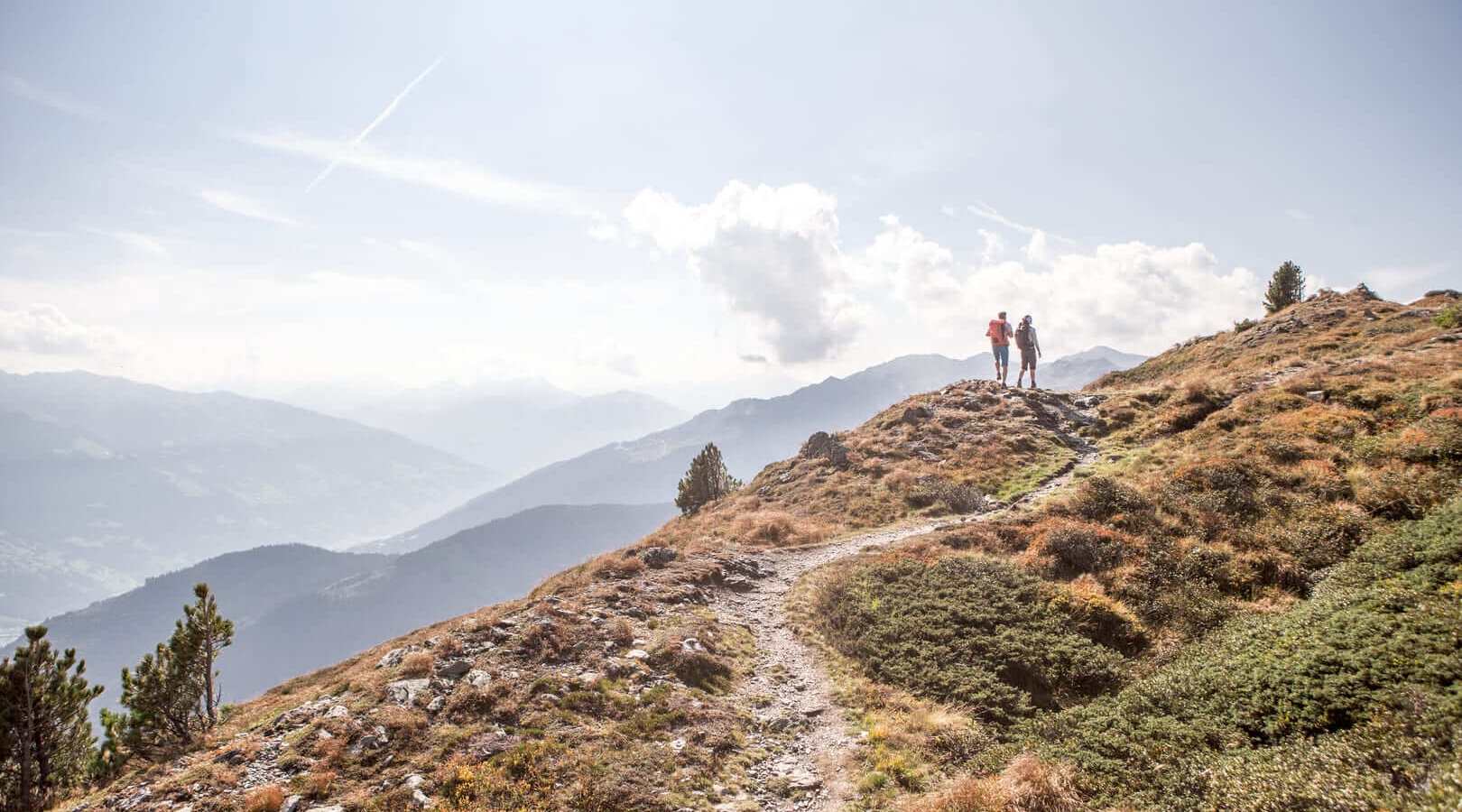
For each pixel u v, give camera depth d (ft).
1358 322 133.69
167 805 35.17
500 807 34.42
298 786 36.42
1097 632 53.31
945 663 51.24
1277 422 83.51
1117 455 98.99
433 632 70.03
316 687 64.08
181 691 63.98
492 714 43.55
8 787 54.70
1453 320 109.50
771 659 56.24
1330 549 54.60
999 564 66.49
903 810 33.50
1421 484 57.16
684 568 75.36
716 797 36.60
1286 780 25.26
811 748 42.68
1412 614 35.14
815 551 84.64
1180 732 33.68
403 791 35.53
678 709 45.37
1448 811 19.44
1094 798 30.01
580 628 56.54
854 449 125.08
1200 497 70.69
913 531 85.61
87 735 61.67
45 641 58.49
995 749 37.60
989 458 106.32
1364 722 29.01
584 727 42.55
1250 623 45.98
